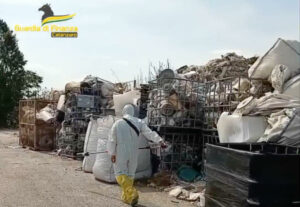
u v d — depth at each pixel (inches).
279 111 246.5
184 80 335.0
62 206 228.5
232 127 259.1
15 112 1380.4
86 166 353.4
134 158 246.4
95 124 356.8
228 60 414.6
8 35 1499.8
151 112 340.2
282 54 273.1
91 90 497.0
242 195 163.9
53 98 605.0
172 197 262.4
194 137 337.1
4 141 677.9
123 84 511.5
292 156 163.5
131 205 236.1
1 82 1433.3
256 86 285.0
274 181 160.6
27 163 400.2
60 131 505.4
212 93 322.0
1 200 236.5
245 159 163.8
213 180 194.5
